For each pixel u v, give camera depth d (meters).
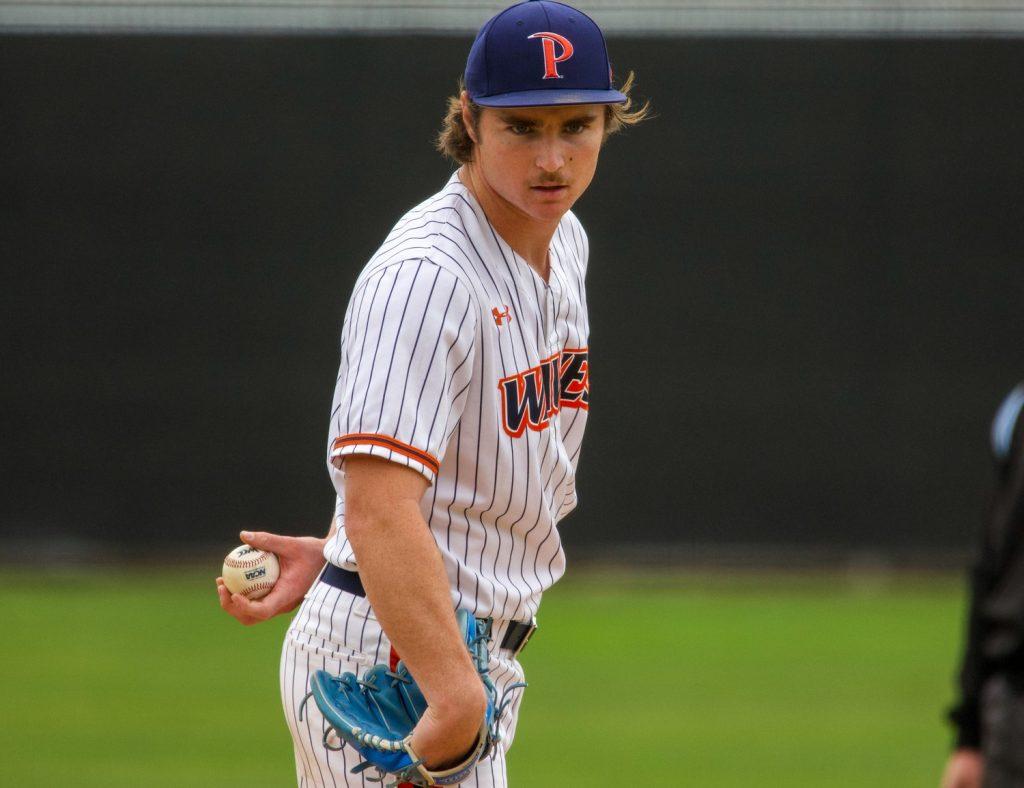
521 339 8.88
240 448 35.97
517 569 9.30
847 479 35.81
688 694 25.50
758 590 34.59
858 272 35.66
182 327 35.84
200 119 35.78
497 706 9.09
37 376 35.81
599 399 35.91
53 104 35.56
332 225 35.91
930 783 20.41
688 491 35.97
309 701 9.03
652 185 35.69
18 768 20.72
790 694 25.52
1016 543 10.13
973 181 35.44
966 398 35.59
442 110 35.81
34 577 35.03
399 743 8.26
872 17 35.41
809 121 35.50
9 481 35.88
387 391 8.09
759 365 35.78
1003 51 35.28
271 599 10.12
